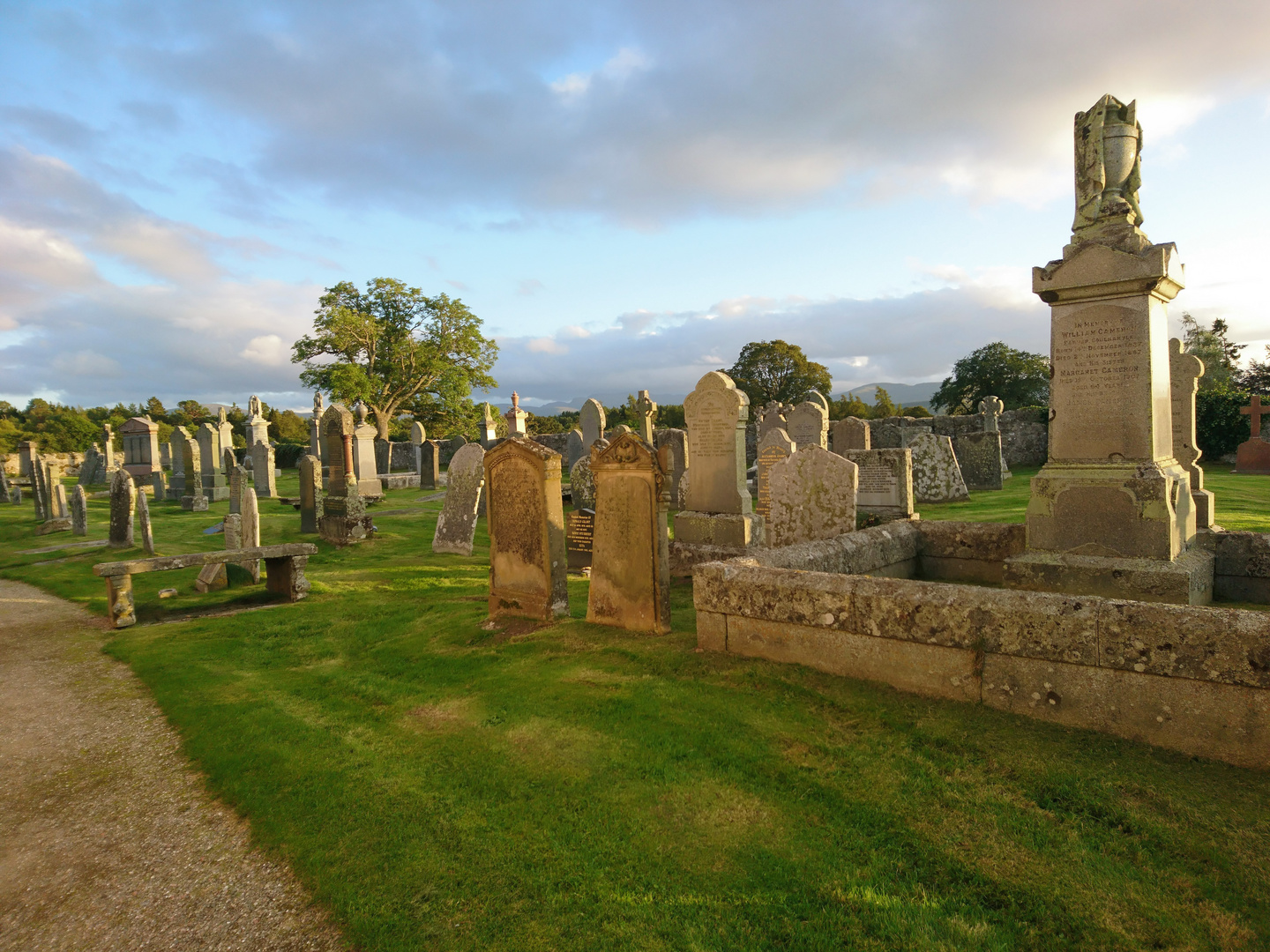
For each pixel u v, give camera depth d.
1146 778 2.97
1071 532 5.79
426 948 2.49
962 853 2.69
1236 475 18.56
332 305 45.94
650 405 15.51
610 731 4.01
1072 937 2.26
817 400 19.41
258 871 3.11
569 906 2.62
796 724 3.81
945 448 15.73
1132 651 3.25
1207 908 2.31
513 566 6.82
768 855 2.80
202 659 6.49
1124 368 5.62
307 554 9.15
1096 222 5.76
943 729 3.54
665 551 5.79
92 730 4.96
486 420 25.83
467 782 3.61
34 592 10.32
